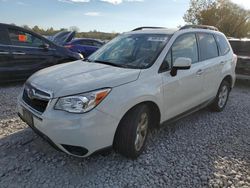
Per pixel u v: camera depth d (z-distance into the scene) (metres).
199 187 3.10
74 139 2.95
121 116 3.19
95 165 3.40
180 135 4.48
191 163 3.59
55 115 2.99
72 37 14.62
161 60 3.86
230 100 7.00
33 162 3.41
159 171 3.35
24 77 7.46
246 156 3.86
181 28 4.62
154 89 3.58
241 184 3.20
